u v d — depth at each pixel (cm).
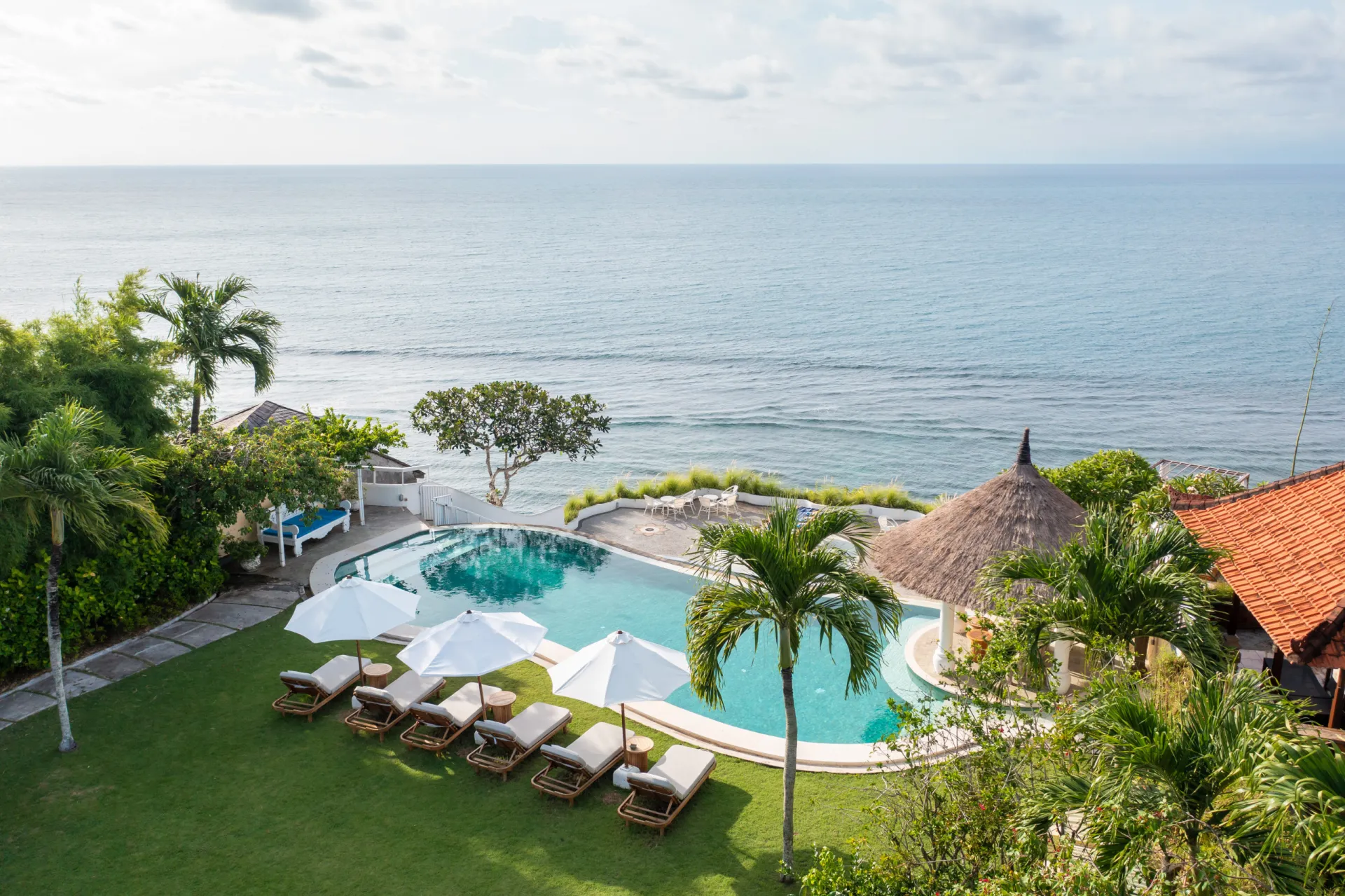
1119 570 1191
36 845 1205
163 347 2312
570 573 2428
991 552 1592
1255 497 1477
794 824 1255
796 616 1092
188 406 2944
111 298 2402
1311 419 7256
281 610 2017
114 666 1728
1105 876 706
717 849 1201
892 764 1405
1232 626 1611
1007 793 874
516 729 1435
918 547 1719
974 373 9112
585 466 6097
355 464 2700
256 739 1485
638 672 1326
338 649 1823
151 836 1227
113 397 1939
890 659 1850
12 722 1520
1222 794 736
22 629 1638
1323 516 1314
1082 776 833
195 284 2495
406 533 2623
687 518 3039
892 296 14462
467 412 3500
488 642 1452
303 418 2806
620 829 1249
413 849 1205
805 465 6191
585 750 1370
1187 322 11612
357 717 1529
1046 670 1284
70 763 1402
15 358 1778
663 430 7025
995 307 13162
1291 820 647
